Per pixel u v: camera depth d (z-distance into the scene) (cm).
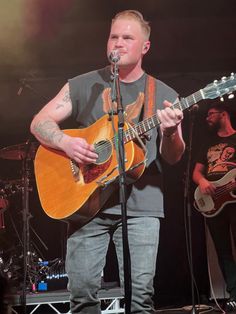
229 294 479
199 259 597
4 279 155
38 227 650
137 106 261
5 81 630
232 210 445
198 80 619
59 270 555
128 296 233
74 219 258
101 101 269
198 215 602
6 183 593
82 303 257
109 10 579
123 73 264
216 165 455
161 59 599
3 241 605
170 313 485
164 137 244
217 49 594
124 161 239
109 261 593
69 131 277
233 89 240
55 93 639
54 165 276
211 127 486
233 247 496
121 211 237
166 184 618
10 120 664
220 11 580
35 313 496
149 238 250
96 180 254
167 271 604
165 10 579
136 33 262
